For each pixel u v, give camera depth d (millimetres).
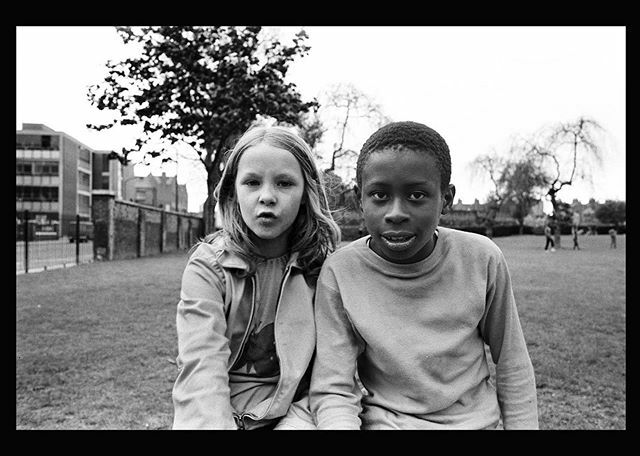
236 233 1550
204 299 1461
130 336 5434
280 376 1453
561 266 14492
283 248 1615
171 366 4410
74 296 8016
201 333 1408
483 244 1589
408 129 1370
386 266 1521
